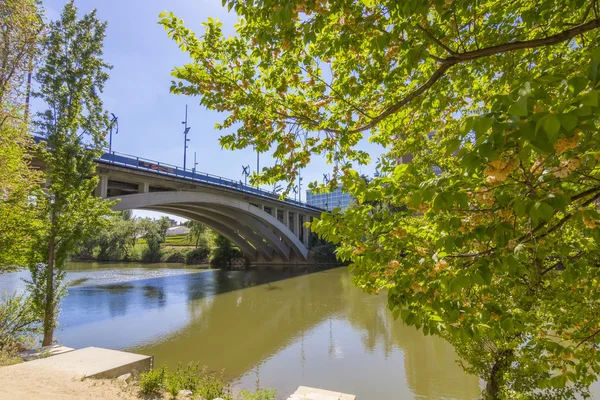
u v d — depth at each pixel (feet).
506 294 14.19
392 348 44.96
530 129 4.53
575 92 4.46
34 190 35.96
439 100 14.87
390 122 16.65
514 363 21.07
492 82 14.69
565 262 10.82
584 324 11.35
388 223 9.41
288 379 35.14
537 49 12.76
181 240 306.35
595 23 7.61
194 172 98.53
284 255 171.12
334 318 62.69
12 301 35.42
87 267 184.65
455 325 7.79
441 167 15.87
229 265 188.34
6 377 20.72
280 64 13.74
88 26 39.11
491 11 11.41
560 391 17.89
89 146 39.83
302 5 9.41
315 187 15.57
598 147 6.37
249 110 14.11
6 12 32.01
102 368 23.31
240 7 10.78
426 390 32.19
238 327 56.49
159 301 79.41
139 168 76.54
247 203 121.70
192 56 13.48
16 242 33.35
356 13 10.26
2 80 32.58
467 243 8.08
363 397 30.94
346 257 10.40
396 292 8.64
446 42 11.63
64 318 61.62
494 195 6.76
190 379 24.98
